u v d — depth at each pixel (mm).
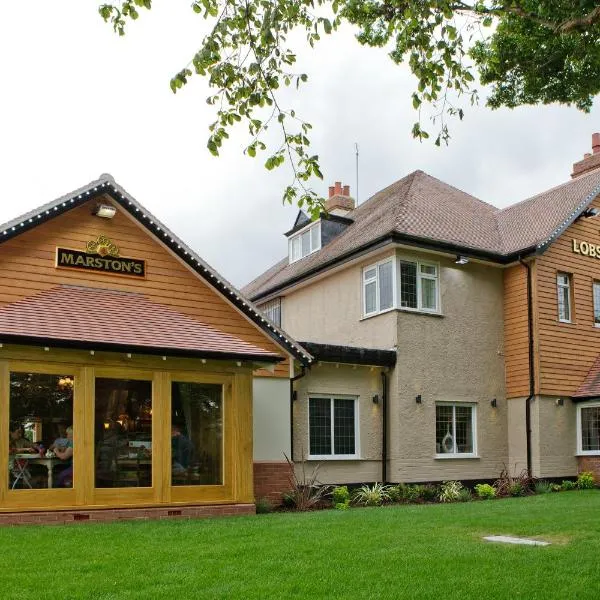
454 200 24984
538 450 20438
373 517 12641
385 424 19406
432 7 8719
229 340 14719
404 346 19594
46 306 13398
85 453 12688
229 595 6754
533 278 21031
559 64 12078
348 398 19188
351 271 21609
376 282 20562
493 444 20984
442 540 9758
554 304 21359
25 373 12406
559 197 23328
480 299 21391
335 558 8438
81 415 12742
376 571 7723
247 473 14328
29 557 8477
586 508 13711
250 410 14578
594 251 22656
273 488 17000
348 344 21422
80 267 14484
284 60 8555
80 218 14641
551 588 6996
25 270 13859
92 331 12984
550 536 10125
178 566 8000
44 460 12375
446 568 7859
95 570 7824
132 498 13047
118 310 14195
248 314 16609
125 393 13359
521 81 12703
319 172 8688
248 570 7809
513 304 21609
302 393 18312
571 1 10359
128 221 15180
